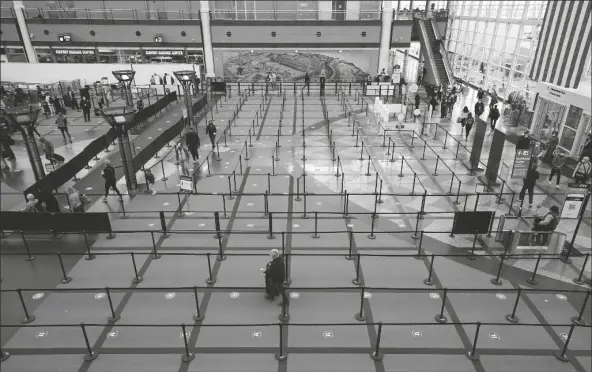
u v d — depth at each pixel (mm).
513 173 15656
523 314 8992
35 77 32938
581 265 10766
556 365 7688
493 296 9586
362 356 7828
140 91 30766
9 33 35156
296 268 10508
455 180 16000
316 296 9492
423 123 21922
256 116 25641
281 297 9453
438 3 41500
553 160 15320
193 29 34875
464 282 10039
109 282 9992
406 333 8422
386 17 34344
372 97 31594
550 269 10578
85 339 7746
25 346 8094
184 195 14703
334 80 36812
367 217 13125
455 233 11352
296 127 23391
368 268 10547
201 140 21078
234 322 8664
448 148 19859
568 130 18594
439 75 33188
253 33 34906
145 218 13062
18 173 17094
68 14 36000
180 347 8031
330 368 7547
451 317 8867
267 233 12094
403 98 30031
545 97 19812
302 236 11984
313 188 15148
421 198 14469
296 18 37062
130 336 8305
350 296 9508
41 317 8859
